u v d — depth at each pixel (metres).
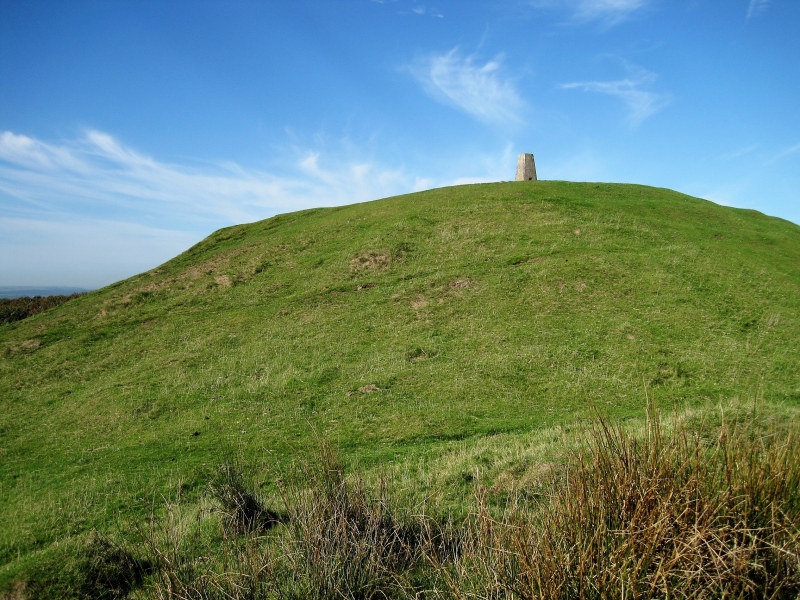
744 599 3.90
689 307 20.67
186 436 14.30
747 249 27.38
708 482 4.62
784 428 5.56
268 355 19.77
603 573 4.03
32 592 6.07
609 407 14.61
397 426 14.05
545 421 13.88
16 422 16.92
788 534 4.06
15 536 9.34
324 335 20.94
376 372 17.66
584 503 4.60
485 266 24.92
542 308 21.25
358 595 5.31
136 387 18.36
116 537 8.12
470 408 14.98
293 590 5.25
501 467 9.30
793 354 17.52
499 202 32.34
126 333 23.81
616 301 21.30
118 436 14.95
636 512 4.26
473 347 18.95
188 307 25.62
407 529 6.50
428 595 5.29
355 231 31.28
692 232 28.69
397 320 21.59
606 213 30.45
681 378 16.22
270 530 7.39
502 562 4.63
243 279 27.83
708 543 3.88
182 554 6.09
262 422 14.84
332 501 6.32
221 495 8.25
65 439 15.18
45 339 24.28
